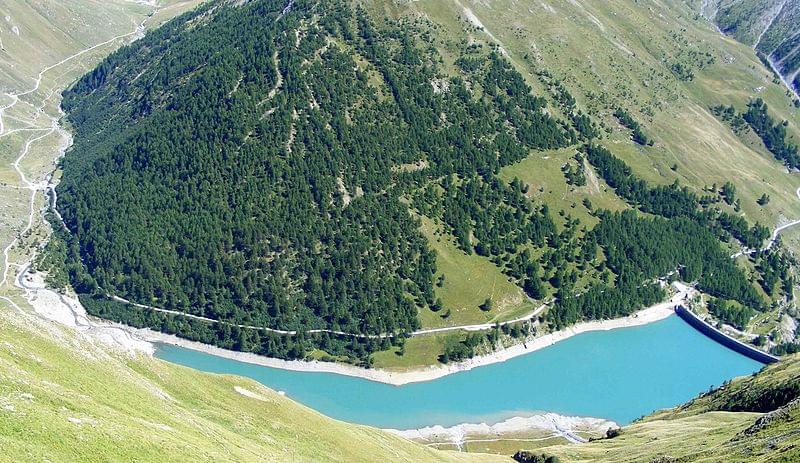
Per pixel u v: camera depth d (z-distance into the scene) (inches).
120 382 4606.3
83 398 3924.7
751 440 5024.6
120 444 3518.7
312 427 5718.5
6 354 4015.8
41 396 3639.3
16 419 3262.8
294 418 5713.6
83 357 4648.1
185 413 4712.1
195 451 3922.2
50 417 3425.2
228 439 4594.0
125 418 3934.5
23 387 3631.9
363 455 5639.8
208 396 5433.1
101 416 3774.6
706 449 5418.3
